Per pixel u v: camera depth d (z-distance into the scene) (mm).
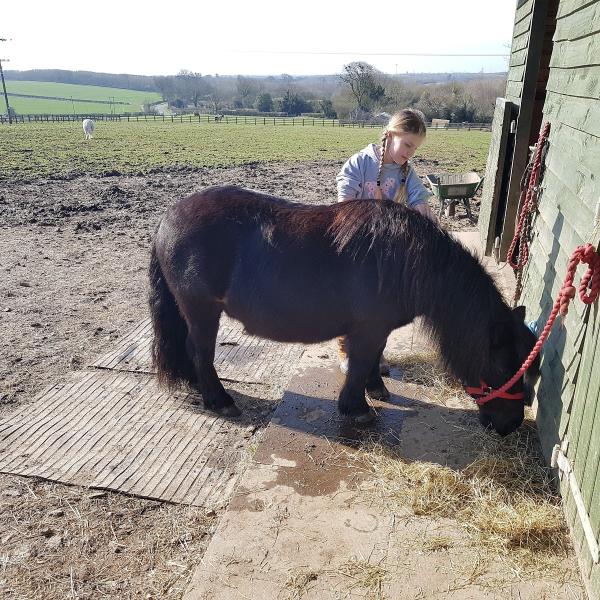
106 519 2477
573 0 2916
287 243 2775
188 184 12375
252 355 4023
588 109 2461
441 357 2711
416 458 2686
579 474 2086
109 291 5516
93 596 2104
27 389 3594
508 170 5133
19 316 4824
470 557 2092
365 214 2699
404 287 2604
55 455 2881
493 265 5188
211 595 1963
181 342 3330
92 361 3984
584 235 2350
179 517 2488
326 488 2494
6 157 16344
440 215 9625
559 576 1999
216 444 3012
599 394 1941
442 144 23516
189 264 2951
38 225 8164
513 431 2814
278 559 2104
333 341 4035
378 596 1933
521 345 2598
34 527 2430
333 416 3066
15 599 2084
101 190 11266
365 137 27859
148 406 3375
